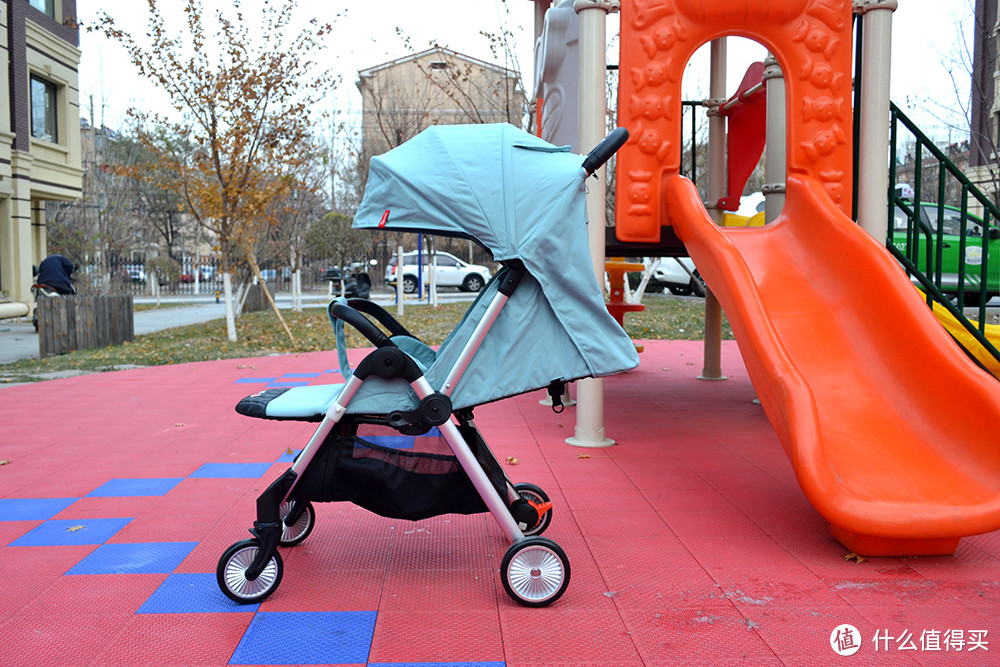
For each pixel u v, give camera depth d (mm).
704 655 2412
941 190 5039
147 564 3186
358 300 3299
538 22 8016
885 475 3266
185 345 12234
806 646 2463
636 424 6082
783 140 6305
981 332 4930
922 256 12055
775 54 5031
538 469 4680
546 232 2838
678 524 3674
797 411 3240
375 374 2797
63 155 20297
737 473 4590
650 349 11336
